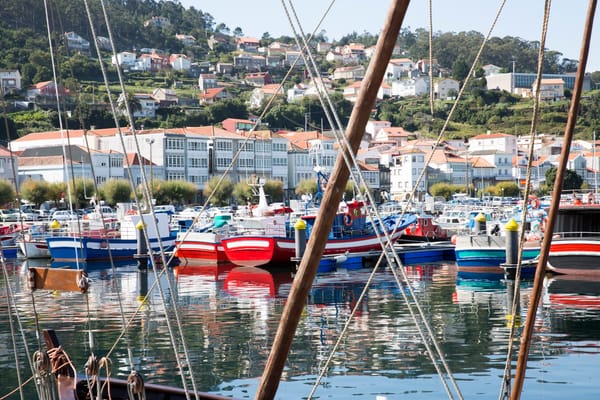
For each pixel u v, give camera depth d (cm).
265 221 4956
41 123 17175
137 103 19138
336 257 4638
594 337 2184
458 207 9412
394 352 2047
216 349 2119
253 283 3816
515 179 17225
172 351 2091
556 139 19950
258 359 1988
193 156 14338
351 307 2928
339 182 609
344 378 1770
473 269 4225
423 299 3138
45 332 1141
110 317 2705
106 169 12656
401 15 587
